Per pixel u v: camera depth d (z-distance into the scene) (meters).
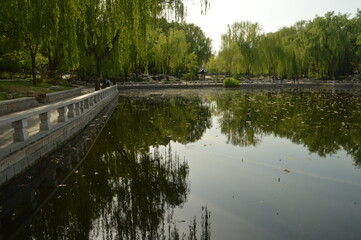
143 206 5.21
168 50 45.00
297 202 5.23
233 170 6.96
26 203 5.35
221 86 46.31
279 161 7.59
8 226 4.61
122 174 6.75
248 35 49.72
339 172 6.71
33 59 20.06
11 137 7.17
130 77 46.22
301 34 52.91
